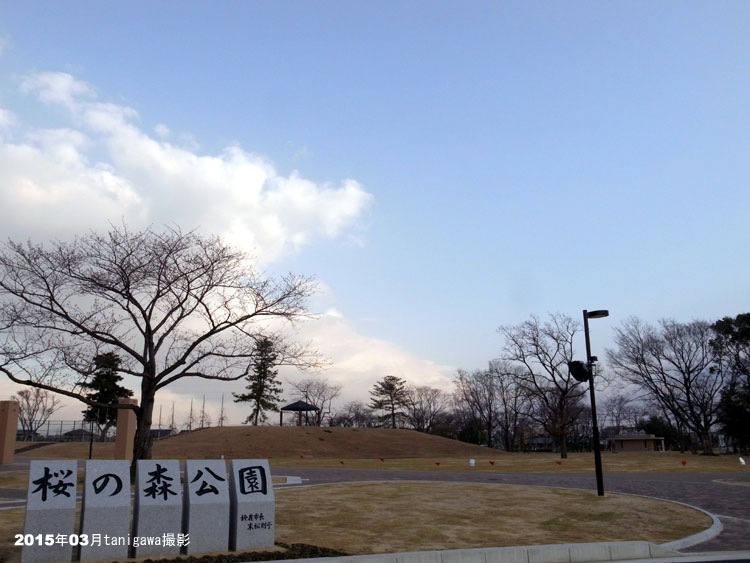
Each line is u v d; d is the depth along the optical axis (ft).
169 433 305.32
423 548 37.58
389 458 182.60
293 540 38.29
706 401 192.44
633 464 128.57
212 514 33.12
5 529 38.81
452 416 339.57
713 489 73.82
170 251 72.43
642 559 36.19
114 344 72.69
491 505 54.39
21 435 228.84
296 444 188.96
